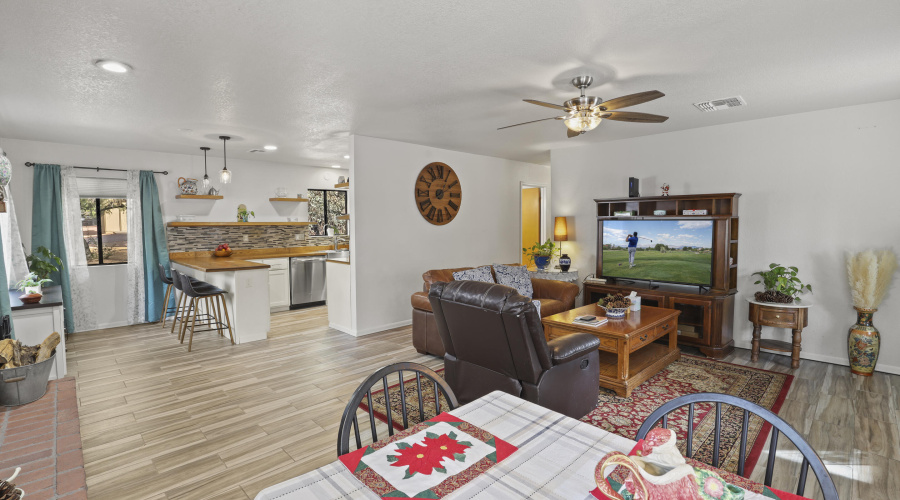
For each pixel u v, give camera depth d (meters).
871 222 3.96
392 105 3.85
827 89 3.50
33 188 5.20
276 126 4.60
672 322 4.14
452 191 6.30
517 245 7.45
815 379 3.72
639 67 2.99
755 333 4.24
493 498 0.97
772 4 2.14
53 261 5.27
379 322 5.50
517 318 2.49
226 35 2.43
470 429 1.30
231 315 5.16
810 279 4.29
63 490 1.46
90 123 4.36
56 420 1.96
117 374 3.93
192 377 3.86
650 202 5.30
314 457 2.54
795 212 4.34
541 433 1.27
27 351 2.33
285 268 7.04
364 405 3.25
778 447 2.63
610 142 5.61
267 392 3.51
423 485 1.02
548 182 7.97
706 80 3.27
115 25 2.28
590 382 3.03
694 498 0.76
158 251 6.08
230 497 2.18
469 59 2.82
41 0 2.01
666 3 2.13
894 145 3.83
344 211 8.33
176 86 3.26
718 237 4.55
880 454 2.53
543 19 2.29
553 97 3.66
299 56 2.74
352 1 2.09
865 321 3.84
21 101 3.59
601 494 0.98
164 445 2.68
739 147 4.64
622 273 5.29
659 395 3.40
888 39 2.54
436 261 6.14
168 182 6.24
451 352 3.20
